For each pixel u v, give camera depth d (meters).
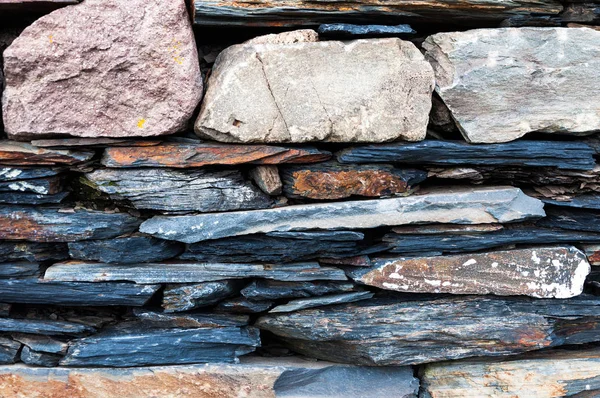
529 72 1.24
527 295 1.29
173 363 1.26
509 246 1.28
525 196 1.26
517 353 1.30
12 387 1.24
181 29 1.18
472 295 1.29
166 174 1.21
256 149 1.21
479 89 1.24
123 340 1.24
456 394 1.31
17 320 1.24
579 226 1.28
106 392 1.25
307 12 1.21
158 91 1.18
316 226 1.23
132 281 1.24
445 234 1.27
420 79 1.22
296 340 1.32
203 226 1.22
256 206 1.24
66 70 1.17
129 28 1.17
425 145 1.24
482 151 1.25
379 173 1.24
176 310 1.25
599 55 1.24
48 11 1.19
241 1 1.19
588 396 1.32
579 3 1.26
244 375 1.25
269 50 1.19
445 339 1.28
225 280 1.25
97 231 1.22
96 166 1.21
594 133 1.28
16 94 1.17
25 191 1.20
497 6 1.24
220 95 1.19
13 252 1.23
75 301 1.24
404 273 1.27
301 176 1.24
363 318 1.28
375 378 1.30
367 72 1.21
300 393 1.27
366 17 1.23
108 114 1.18
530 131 1.26
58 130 1.18
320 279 1.26
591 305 1.31
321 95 1.21
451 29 1.29
